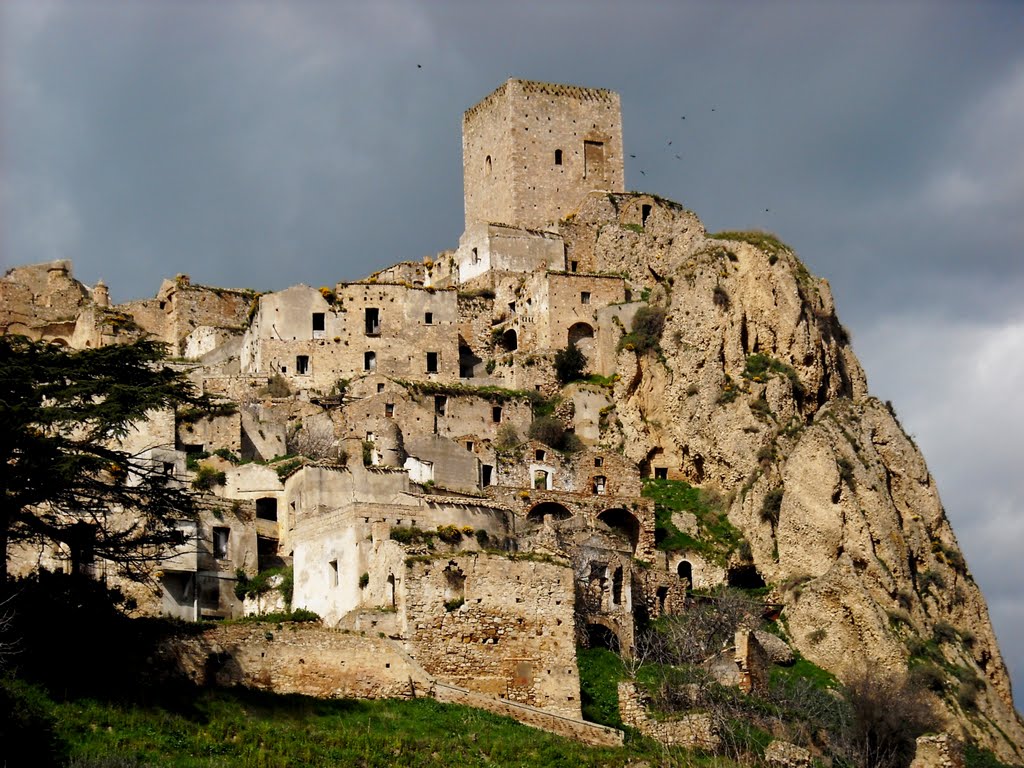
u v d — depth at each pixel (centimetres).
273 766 8012
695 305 14588
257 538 11350
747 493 13438
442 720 8869
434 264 16825
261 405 13912
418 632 9362
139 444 11925
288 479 11694
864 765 10044
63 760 7656
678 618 11825
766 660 11388
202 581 10862
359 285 15050
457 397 14375
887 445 13750
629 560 11606
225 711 8438
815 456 13188
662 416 14412
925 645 12388
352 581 10162
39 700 7988
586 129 16938
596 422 14612
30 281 16525
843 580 12531
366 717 8750
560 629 9631
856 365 14800
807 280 14688
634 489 13712
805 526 12962
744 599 12300
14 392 8562
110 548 9006
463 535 10406
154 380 9025
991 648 13062
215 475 11806
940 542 13500
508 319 15538
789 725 10144
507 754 8606
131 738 7969
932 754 9444
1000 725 12000
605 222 16450
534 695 9456
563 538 11412
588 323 15275
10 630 8212
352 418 13838
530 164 16688
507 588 9600
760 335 14400
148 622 8769
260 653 8838
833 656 12275
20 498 8438
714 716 9512
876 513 13025
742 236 14912
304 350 14788
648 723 9531
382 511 10412
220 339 15750
